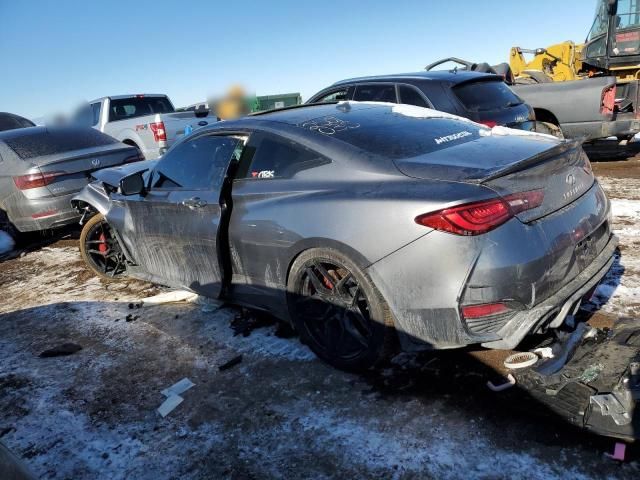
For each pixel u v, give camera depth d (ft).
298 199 9.62
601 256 9.25
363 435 8.06
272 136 10.58
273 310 10.88
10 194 19.79
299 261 9.75
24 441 8.98
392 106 12.35
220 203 10.85
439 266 7.86
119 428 9.04
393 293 8.41
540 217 8.09
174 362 11.03
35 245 23.15
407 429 8.05
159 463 8.07
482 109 19.33
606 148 31.37
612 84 25.08
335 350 9.80
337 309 9.50
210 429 8.70
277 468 7.65
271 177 10.36
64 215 19.67
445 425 8.01
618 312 10.57
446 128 10.67
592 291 9.21
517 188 7.97
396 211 8.22
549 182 8.41
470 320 7.92
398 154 9.21
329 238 8.91
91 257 16.96
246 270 10.96
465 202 7.66
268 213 10.04
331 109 11.86
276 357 10.68
